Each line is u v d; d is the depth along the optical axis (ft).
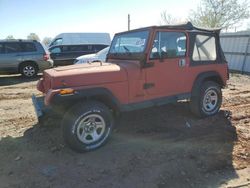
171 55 15.05
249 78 37.88
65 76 12.06
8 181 10.77
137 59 14.20
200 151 13.17
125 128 15.89
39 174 11.21
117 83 13.37
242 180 11.00
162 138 14.60
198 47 16.34
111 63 14.92
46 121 15.65
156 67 14.53
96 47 53.98
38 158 12.49
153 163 12.06
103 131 13.28
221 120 17.42
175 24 14.99
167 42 14.75
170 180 10.98
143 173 11.32
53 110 13.42
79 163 12.02
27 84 33.55
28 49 38.63
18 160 12.32
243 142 14.21
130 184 10.62
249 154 12.94
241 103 21.85
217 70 17.63
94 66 13.83
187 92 16.35
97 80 12.73
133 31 14.99
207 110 17.58
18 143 14.11
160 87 14.99
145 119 17.33
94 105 12.67
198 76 16.70
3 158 12.55
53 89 11.86
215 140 14.39
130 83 13.82
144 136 14.84
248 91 27.17
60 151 13.10
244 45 45.52
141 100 14.44
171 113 18.42
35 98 15.37
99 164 11.96
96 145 13.09
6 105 22.36
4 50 37.42
